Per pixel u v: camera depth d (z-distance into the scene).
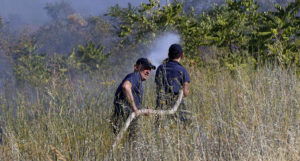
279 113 14.01
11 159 12.51
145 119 13.45
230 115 13.90
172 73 15.38
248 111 14.03
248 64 24.62
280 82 16.55
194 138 12.76
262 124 13.10
